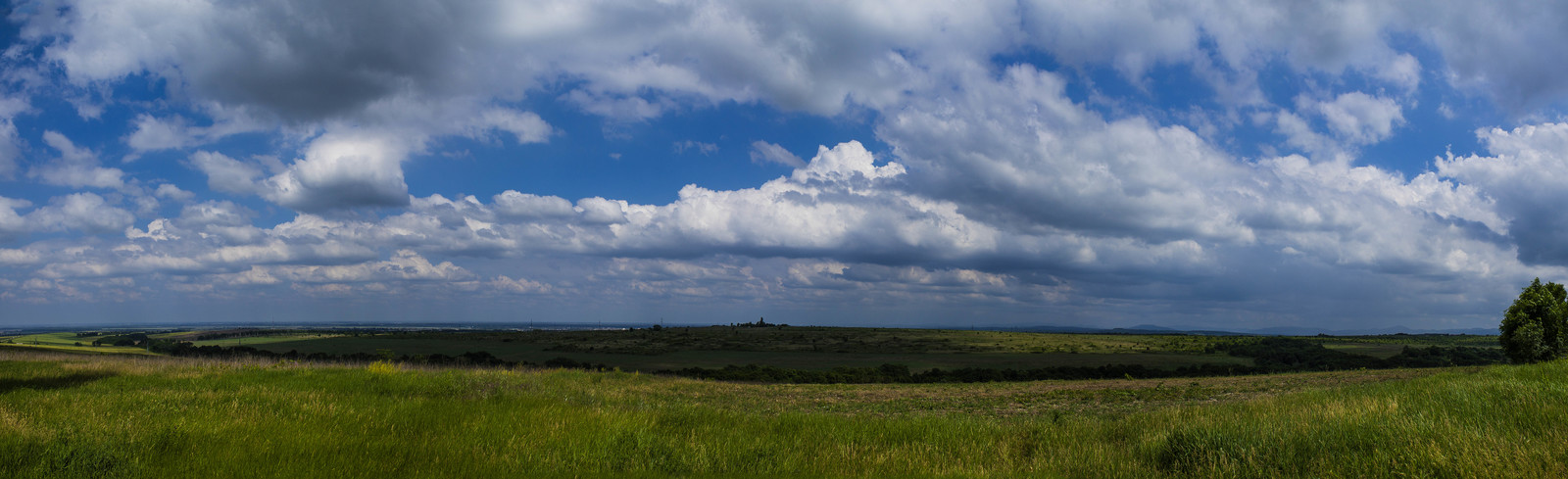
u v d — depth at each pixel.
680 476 8.61
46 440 8.48
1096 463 9.40
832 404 24.69
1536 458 7.04
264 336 130.62
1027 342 110.06
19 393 14.73
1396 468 7.33
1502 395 11.26
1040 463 9.70
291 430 10.10
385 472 7.81
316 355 71.62
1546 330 31.73
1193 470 8.55
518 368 39.66
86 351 56.81
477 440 10.02
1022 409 22.64
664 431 11.98
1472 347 92.56
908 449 10.98
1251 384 30.62
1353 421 9.58
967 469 9.29
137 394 14.66
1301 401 14.99
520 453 9.25
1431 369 37.06
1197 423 10.97
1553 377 14.27
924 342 108.25
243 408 12.47
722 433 12.17
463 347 96.25
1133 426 12.66
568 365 71.31
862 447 10.94
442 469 8.05
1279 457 8.31
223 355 68.88
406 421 11.57
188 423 10.27
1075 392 28.97
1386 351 88.94
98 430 9.20
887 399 26.97
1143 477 8.64
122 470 7.46
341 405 13.57
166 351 75.31
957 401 26.00
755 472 9.00
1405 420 9.20
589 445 9.96
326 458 8.37
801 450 10.66
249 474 7.46
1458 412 10.12
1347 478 7.48
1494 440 7.63
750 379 60.72
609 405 17.61
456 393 19.38
